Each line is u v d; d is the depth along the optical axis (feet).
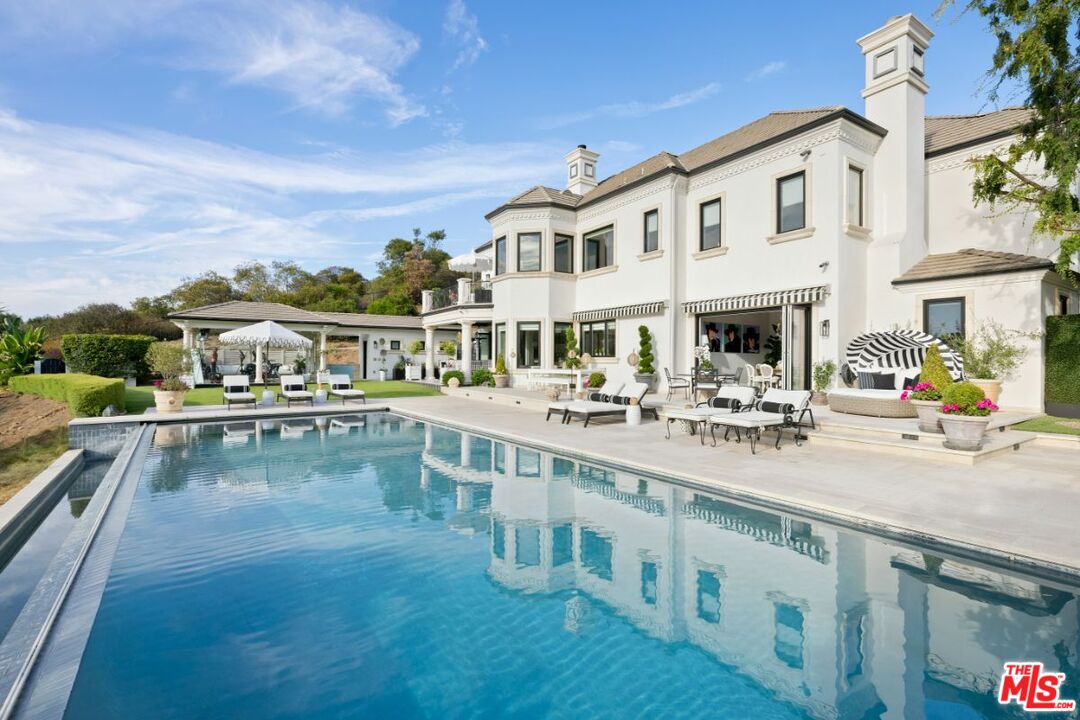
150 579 21.09
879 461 37.58
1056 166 45.32
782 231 65.57
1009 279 53.47
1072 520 23.91
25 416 66.08
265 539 25.62
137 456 43.70
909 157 62.18
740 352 91.04
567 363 84.53
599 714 13.02
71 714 13.00
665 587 20.10
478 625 17.57
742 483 31.63
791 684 14.10
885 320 61.62
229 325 116.67
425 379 128.36
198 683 14.44
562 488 34.55
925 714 12.70
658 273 78.43
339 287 239.91
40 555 25.34
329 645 16.42
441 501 31.89
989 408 36.52
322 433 58.34
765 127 76.23
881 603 18.42
